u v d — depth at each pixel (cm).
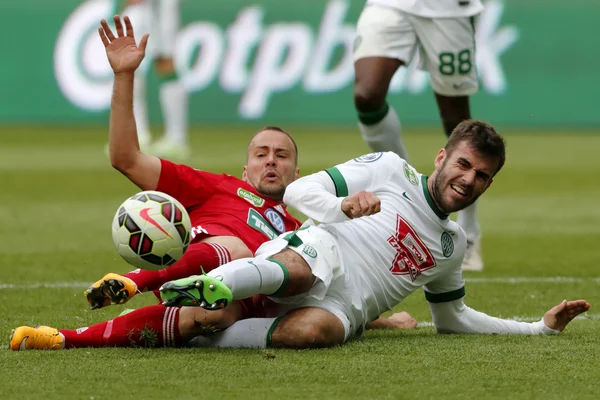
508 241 2983
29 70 6844
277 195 1702
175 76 5103
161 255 1376
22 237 2906
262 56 6838
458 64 2470
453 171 1515
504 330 1628
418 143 5944
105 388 1206
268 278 1371
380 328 1716
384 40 2386
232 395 1180
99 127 6819
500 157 1520
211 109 6894
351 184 1526
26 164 4991
